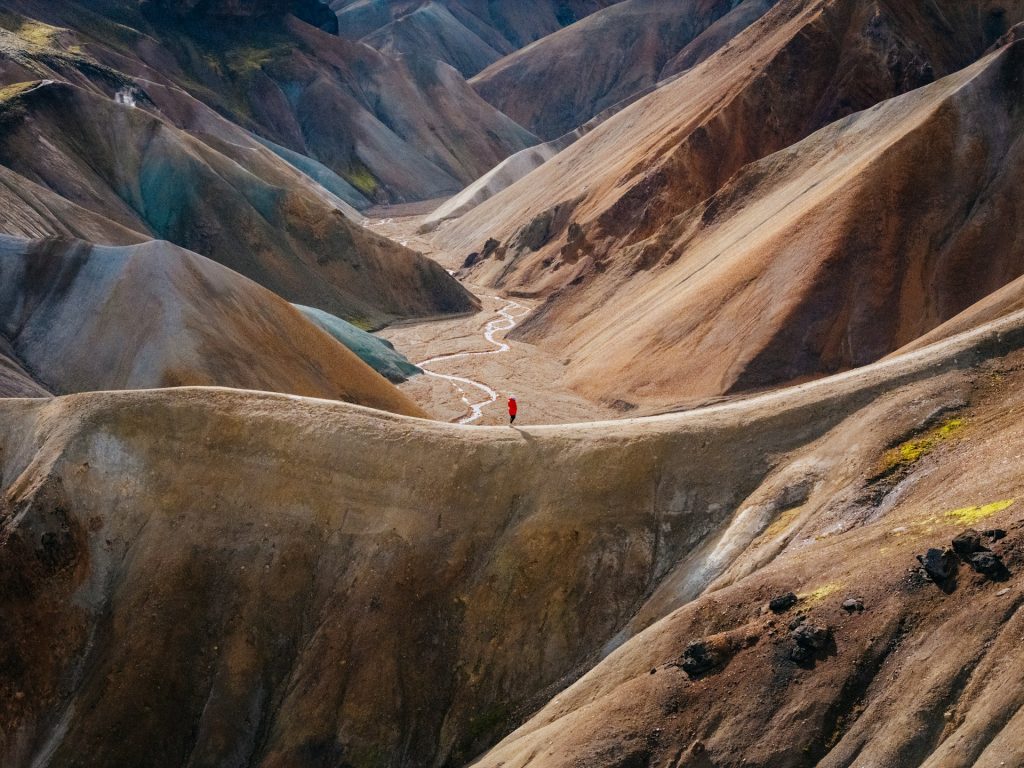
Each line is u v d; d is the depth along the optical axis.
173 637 36.72
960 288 67.69
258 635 36.84
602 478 37.91
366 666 35.44
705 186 102.94
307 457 39.91
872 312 68.12
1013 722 21.38
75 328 61.94
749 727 25.75
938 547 26.89
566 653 34.84
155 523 39.22
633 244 102.12
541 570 36.25
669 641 29.70
